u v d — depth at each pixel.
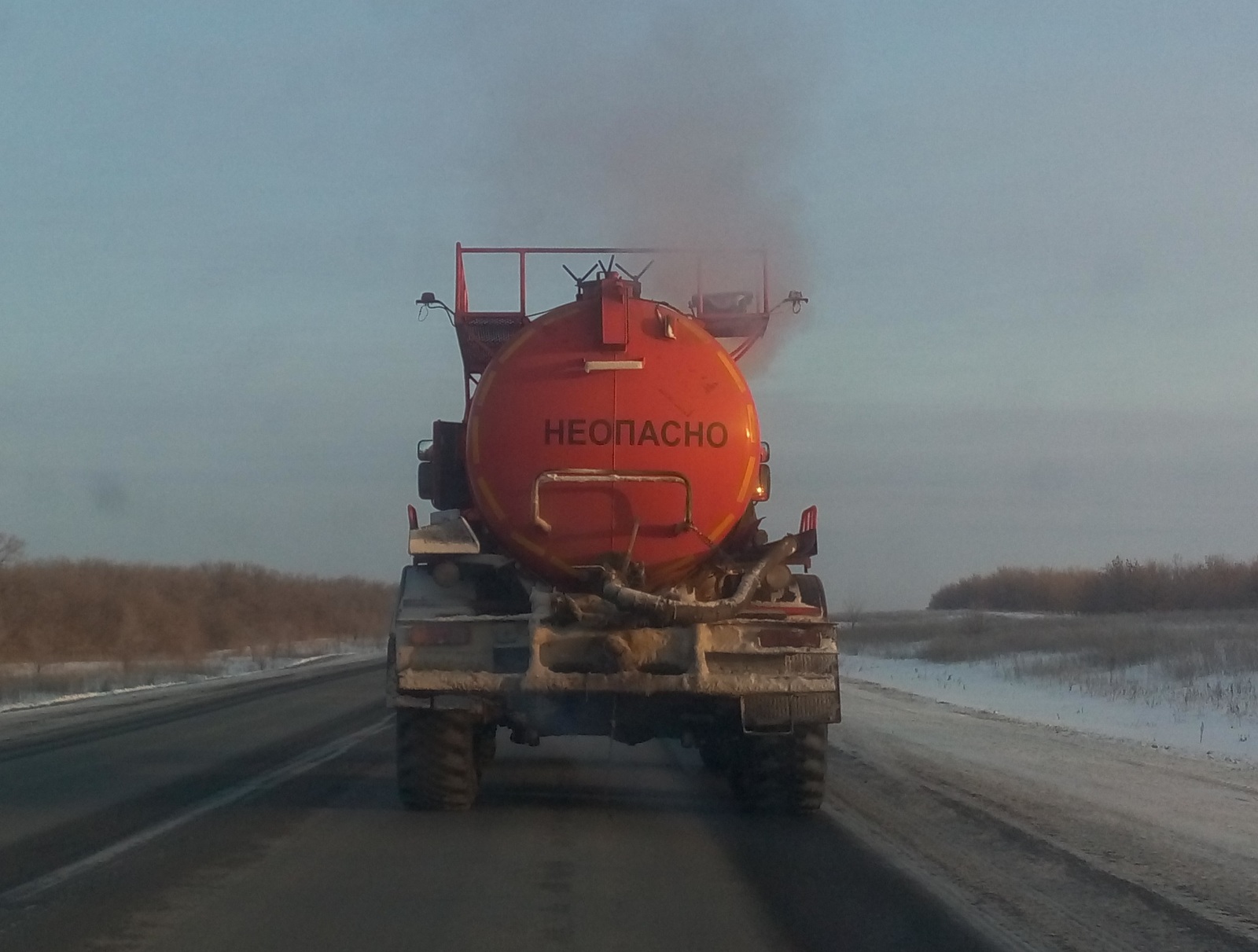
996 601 101.19
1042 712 22.34
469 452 9.43
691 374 9.46
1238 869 8.34
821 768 9.96
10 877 7.73
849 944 6.37
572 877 7.84
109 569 65.12
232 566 79.00
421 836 9.17
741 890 7.53
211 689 29.95
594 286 10.17
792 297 12.22
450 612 9.30
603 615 9.05
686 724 9.58
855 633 59.69
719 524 9.40
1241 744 16.75
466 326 12.47
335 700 25.36
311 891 7.37
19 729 18.75
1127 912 7.09
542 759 14.51
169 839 9.07
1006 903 7.26
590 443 9.33
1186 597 73.56
